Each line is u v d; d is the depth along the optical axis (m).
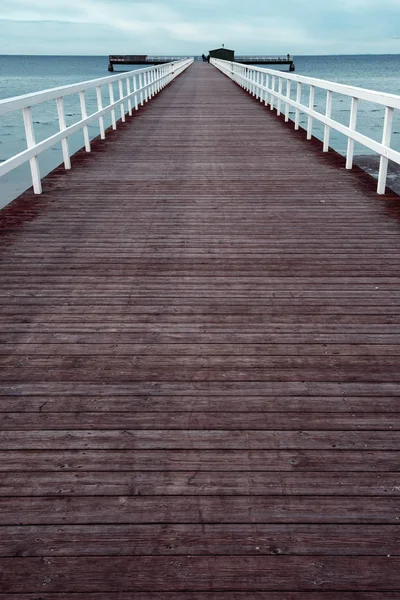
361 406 2.56
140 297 3.68
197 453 2.26
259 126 11.54
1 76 107.06
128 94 12.84
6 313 3.46
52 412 2.51
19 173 13.45
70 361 2.93
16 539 1.87
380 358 2.96
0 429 2.40
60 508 1.99
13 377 2.79
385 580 1.73
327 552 1.82
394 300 3.63
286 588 1.71
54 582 1.72
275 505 2.00
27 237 4.86
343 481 2.11
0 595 1.68
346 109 28.59
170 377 2.79
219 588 1.71
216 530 1.90
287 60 76.38
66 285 3.87
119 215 5.48
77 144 17.62
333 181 6.88
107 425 2.42
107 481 2.11
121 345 3.09
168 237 4.84
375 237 4.84
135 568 1.77
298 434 2.37
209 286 3.85
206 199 6.04
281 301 3.62
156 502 2.01
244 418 2.47
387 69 155.88
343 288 3.81
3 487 2.08
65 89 7.30
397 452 2.27
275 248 4.57
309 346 3.08
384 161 6.10
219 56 72.56
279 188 6.51
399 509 1.99
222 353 3.01
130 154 8.58
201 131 10.81
